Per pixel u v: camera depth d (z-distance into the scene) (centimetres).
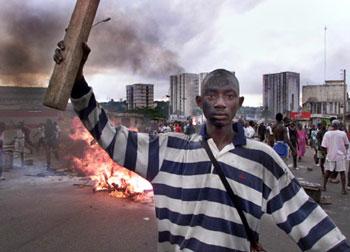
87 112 171
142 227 588
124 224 604
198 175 164
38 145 1758
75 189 899
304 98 8144
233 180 161
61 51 157
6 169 1248
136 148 175
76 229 576
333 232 167
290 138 1302
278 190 168
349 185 916
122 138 175
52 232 562
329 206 734
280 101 11738
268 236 539
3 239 528
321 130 1194
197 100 177
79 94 168
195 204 162
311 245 166
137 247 501
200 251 158
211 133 169
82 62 161
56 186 945
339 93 7644
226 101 167
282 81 11644
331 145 860
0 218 634
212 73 172
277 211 168
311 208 170
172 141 175
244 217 158
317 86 7906
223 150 164
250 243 161
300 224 167
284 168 169
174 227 164
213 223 159
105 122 175
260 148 166
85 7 160
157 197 171
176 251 163
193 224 161
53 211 688
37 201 771
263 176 166
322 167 1045
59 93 154
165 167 172
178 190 167
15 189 902
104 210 694
